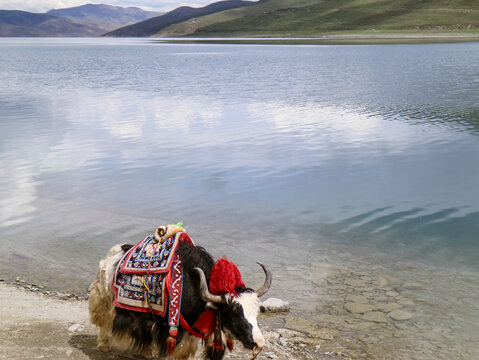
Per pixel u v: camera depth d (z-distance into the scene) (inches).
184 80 1633.9
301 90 1283.2
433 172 524.7
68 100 1143.6
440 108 953.5
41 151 620.1
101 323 193.3
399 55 2790.4
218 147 645.9
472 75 1632.6
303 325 240.1
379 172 527.5
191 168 543.2
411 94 1172.5
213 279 167.5
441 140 675.4
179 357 179.2
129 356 197.3
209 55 3321.9
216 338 177.0
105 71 2108.8
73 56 3565.5
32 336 209.8
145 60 2901.1
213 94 1224.8
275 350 217.2
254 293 165.9
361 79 1550.2
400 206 423.2
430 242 347.6
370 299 267.3
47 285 277.1
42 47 6166.3
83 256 319.0
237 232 365.4
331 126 784.9
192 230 367.9
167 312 175.5
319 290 276.5
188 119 868.6
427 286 282.7
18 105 1057.5
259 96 1169.4
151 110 976.9
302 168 543.8
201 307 175.2
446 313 253.1
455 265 311.3
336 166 552.1
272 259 318.7
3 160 571.2
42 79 1738.4
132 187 474.3
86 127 795.4
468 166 545.0
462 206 420.8
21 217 387.5
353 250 335.3
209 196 447.8
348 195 452.1
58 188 467.2
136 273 179.6
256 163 565.3
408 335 232.2
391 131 740.7
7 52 4458.7
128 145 659.4
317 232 366.9
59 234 354.9
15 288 268.8
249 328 161.2
